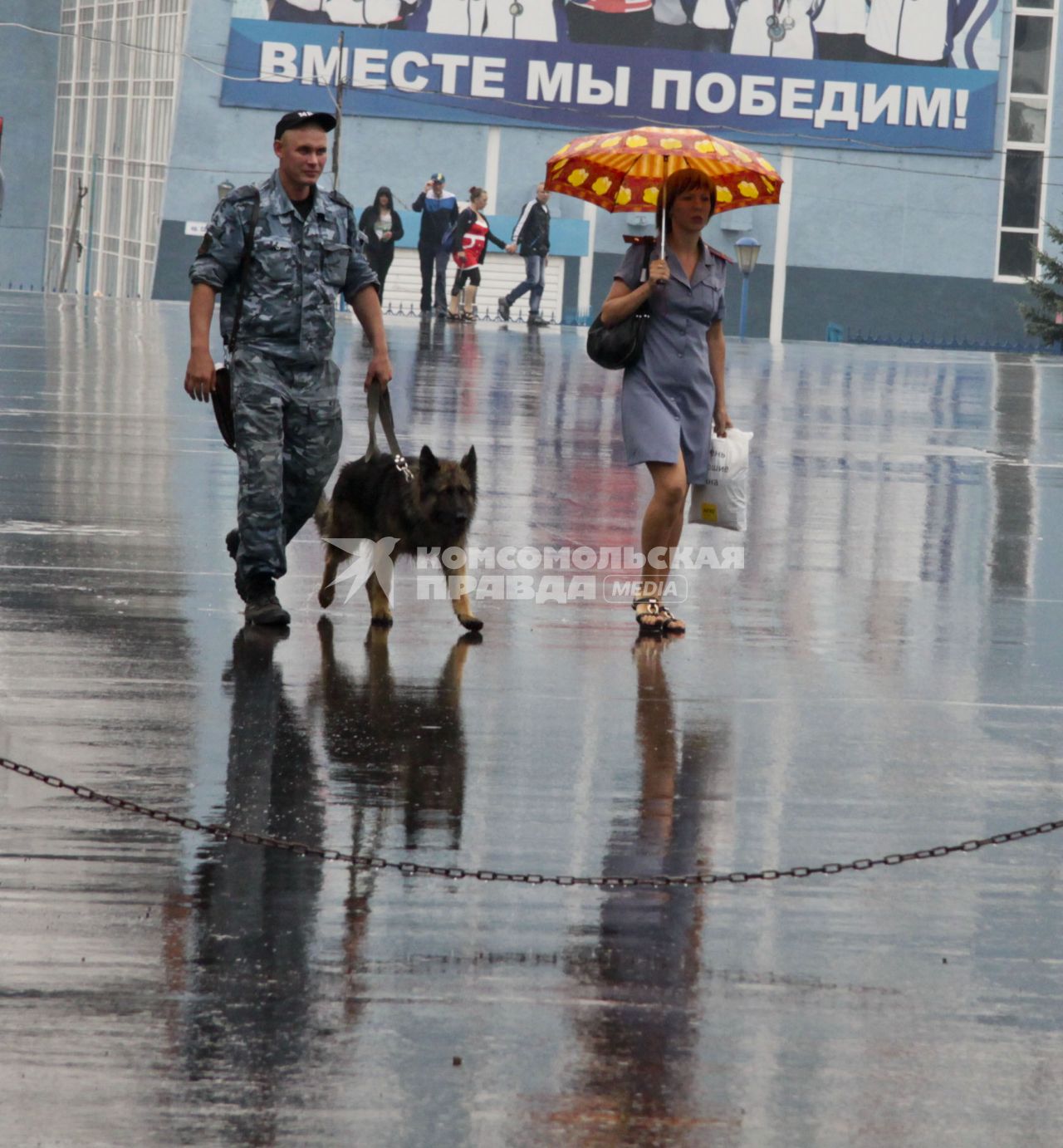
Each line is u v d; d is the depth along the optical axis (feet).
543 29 505.25
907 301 519.19
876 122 510.17
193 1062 38.65
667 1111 37.29
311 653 76.89
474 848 52.85
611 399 196.95
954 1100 38.24
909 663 79.66
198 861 50.83
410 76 506.48
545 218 349.20
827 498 132.26
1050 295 501.15
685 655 79.82
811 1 504.84
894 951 46.26
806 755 64.13
